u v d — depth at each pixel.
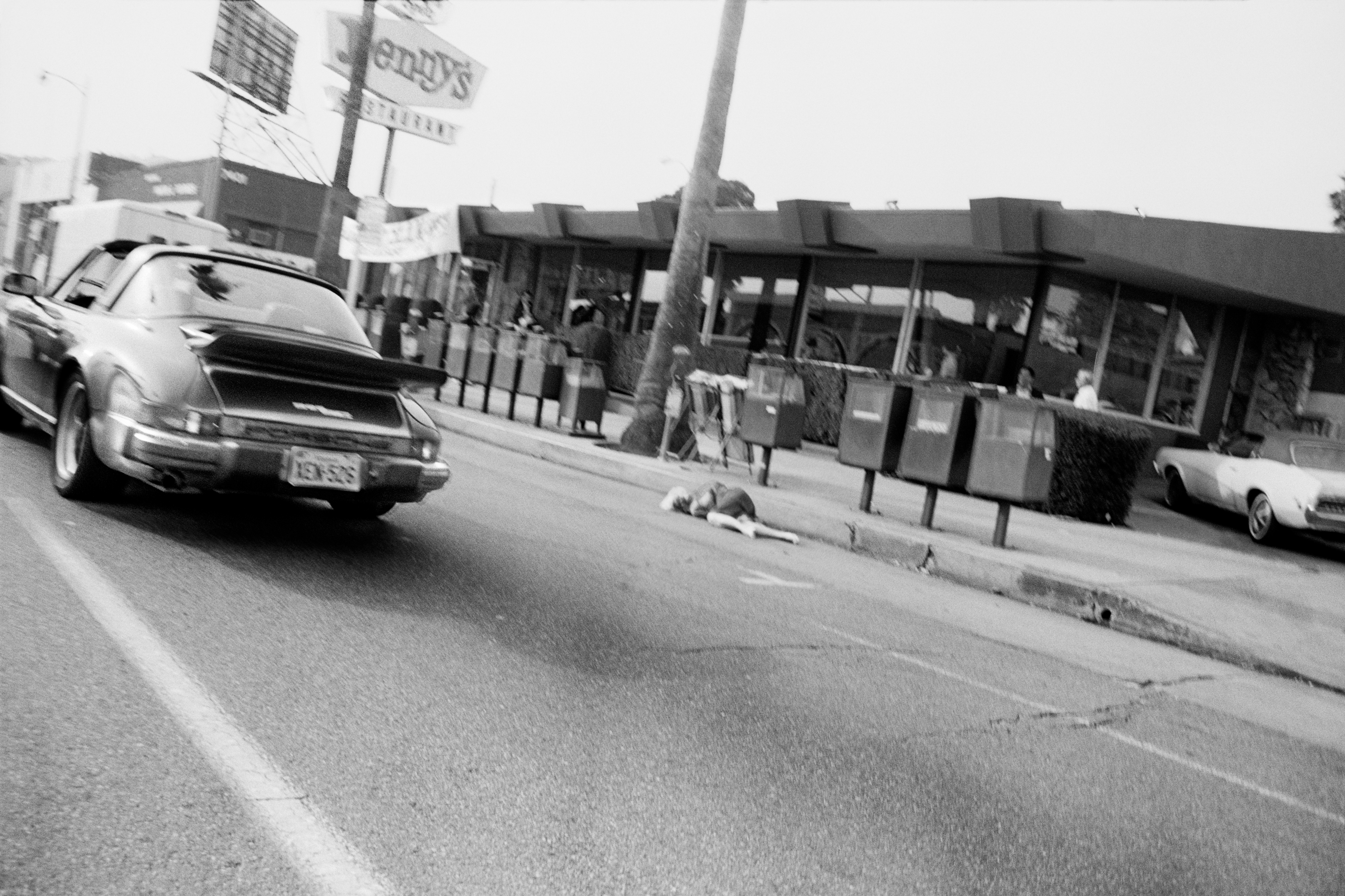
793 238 19.64
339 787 3.27
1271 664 7.45
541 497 10.29
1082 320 18.59
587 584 6.66
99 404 6.06
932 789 4.02
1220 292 18.02
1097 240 15.79
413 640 4.89
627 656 5.19
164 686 3.86
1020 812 3.94
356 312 22.62
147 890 2.56
